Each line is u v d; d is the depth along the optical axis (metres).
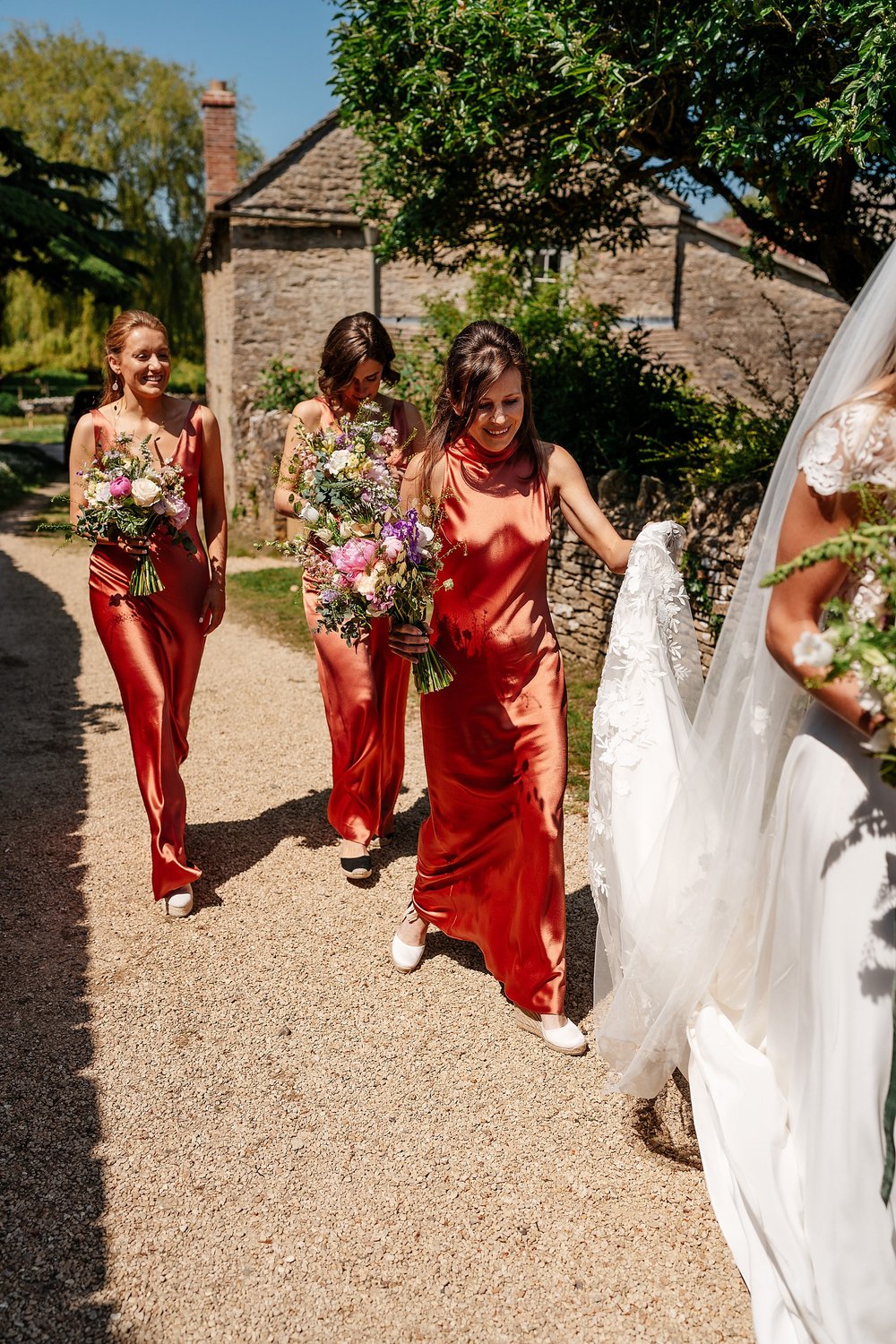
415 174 7.31
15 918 3.91
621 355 9.90
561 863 3.10
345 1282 2.30
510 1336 2.16
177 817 3.98
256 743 6.01
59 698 7.00
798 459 2.01
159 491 3.67
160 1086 2.97
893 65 4.20
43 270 25.70
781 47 4.93
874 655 1.67
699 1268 2.34
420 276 17.53
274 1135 2.78
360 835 4.20
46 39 30.31
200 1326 2.19
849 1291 1.87
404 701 4.47
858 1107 1.92
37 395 45.75
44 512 18.48
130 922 3.90
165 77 29.41
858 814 1.98
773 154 5.46
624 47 5.50
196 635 4.07
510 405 2.94
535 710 3.11
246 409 15.60
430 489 3.17
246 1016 3.31
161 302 29.50
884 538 1.73
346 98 6.93
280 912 3.99
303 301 17.28
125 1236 2.43
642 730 2.76
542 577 3.17
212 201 18.80
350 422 3.63
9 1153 2.69
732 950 2.42
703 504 6.10
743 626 2.40
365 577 3.06
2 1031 3.20
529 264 8.66
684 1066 2.57
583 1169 2.66
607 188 7.45
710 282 17.31
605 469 8.88
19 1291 2.26
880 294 2.02
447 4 5.78
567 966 3.66
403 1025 3.28
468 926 3.40
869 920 1.95
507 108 6.05
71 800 5.11
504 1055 3.14
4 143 25.09
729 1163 2.11
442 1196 2.56
